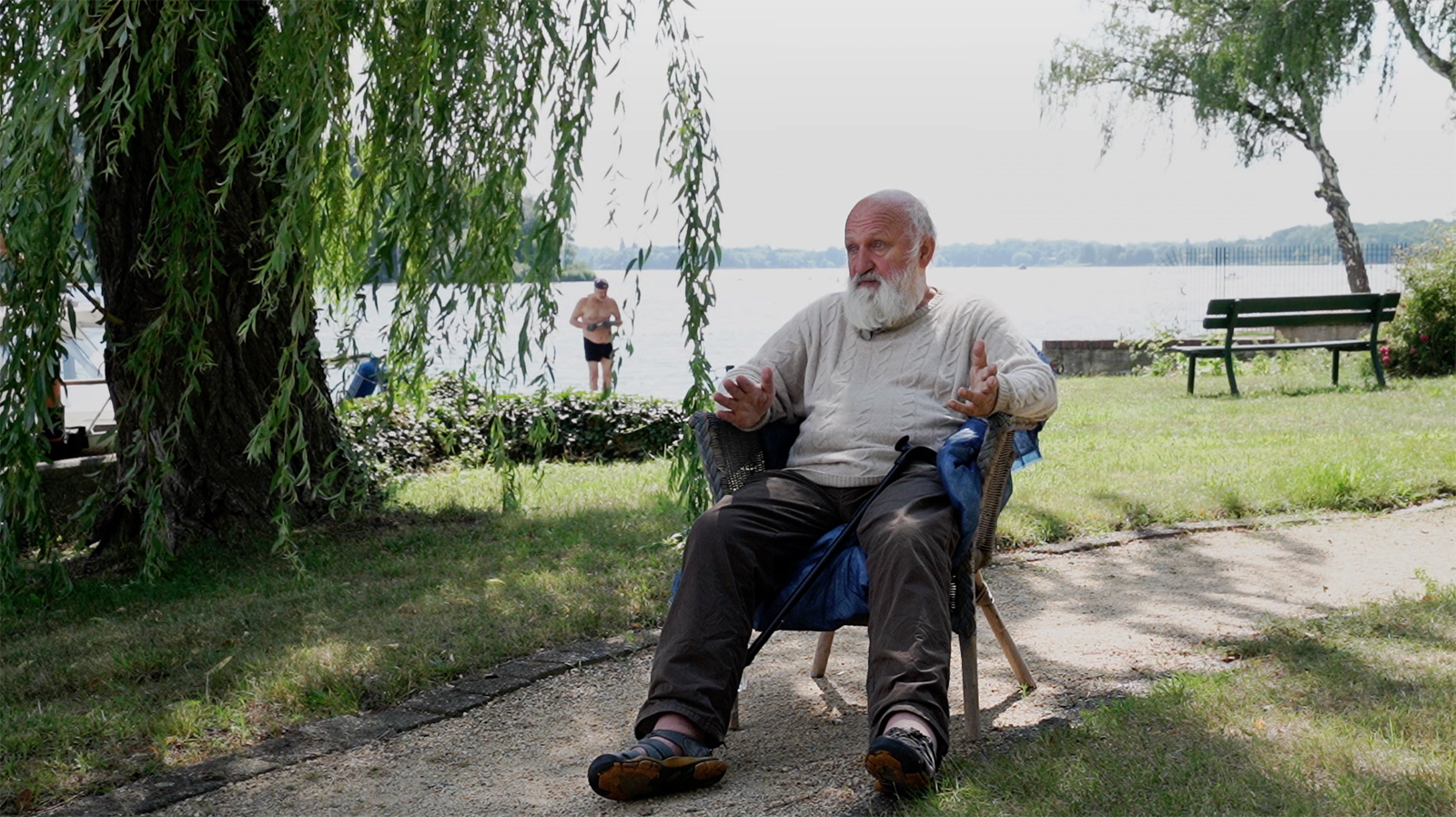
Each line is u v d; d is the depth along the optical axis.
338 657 3.85
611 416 9.45
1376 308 11.38
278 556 5.46
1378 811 2.40
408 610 4.47
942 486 3.04
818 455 3.28
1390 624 3.78
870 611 2.87
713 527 3.02
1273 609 4.27
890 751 2.54
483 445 8.92
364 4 4.60
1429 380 11.68
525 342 4.58
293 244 4.16
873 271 3.28
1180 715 2.99
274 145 4.20
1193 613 4.24
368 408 8.33
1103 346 16.84
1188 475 6.68
